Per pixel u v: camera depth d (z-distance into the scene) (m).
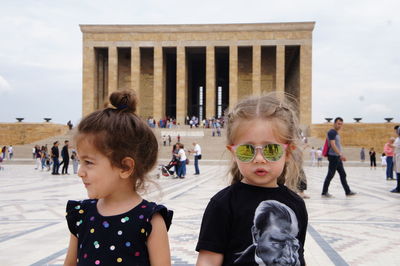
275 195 2.71
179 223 8.81
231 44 66.06
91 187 2.40
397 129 15.41
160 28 66.94
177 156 23.58
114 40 67.31
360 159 49.97
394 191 15.29
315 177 24.77
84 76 67.00
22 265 5.57
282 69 64.81
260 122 2.61
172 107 80.31
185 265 5.61
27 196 14.54
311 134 62.00
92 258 2.42
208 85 66.00
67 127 67.56
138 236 2.44
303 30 64.94
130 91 2.58
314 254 6.21
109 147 2.33
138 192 2.65
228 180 3.10
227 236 2.64
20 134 63.53
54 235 7.61
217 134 57.38
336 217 9.64
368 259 5.93
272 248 2.59
